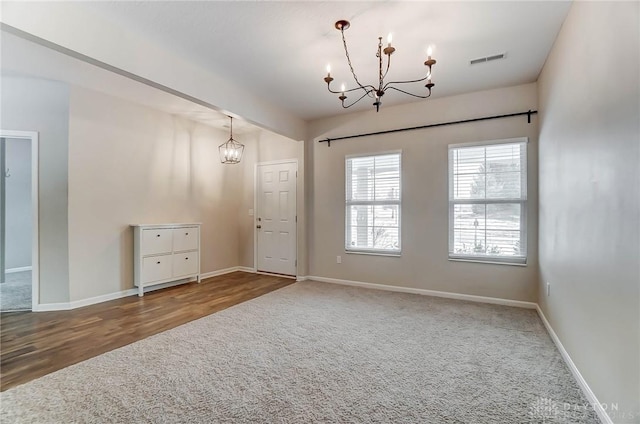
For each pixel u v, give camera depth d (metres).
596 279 1.73
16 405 1.75
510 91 3.61
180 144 4.77
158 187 4.45
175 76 2.88
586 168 1.89
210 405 1.74
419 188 4.14
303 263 5.00
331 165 4.84
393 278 4.32
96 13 2.24
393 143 4.32
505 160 3.64
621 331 1.43
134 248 4.12
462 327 2.93
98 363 2.23
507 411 1.70
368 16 2.30
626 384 1.38
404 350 2.45
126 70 2.46
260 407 1.73
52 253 3.47
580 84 2.00
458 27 2.45
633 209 1.34
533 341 2.61
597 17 1.73
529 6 2.19
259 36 2.57
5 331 2.85
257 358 2.31
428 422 1.61
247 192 5.74
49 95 3.45
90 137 3.70
